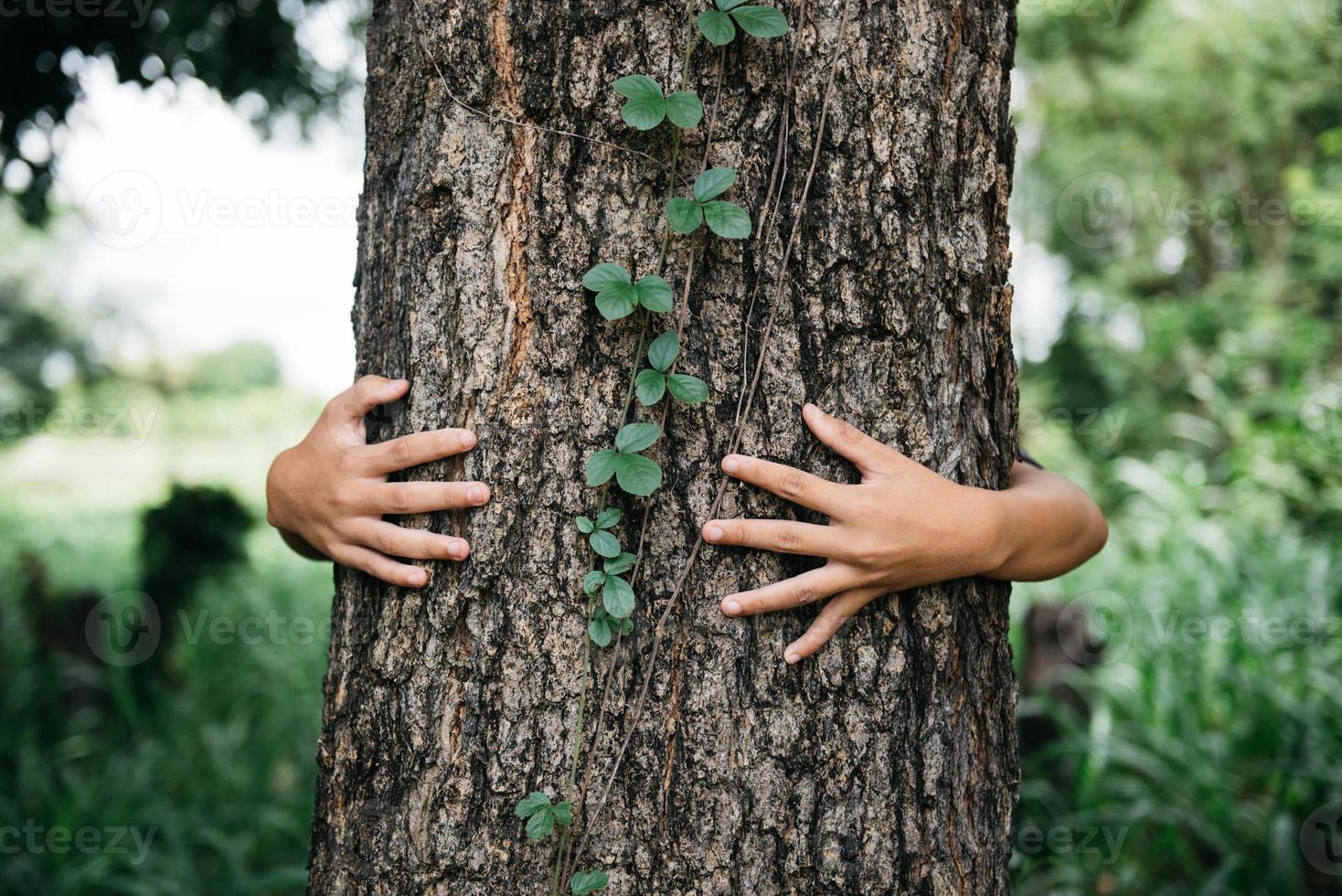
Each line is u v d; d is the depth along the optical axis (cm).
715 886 92
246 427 1052
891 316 95
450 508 93
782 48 93
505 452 93
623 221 93
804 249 94
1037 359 751
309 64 264
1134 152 689
